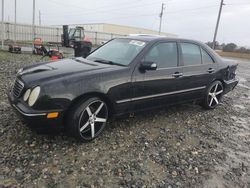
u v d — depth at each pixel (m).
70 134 3.94
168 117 5.59
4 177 3.11
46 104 3.59
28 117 3.55
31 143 3.87
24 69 4.41
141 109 4.74
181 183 3.34
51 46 25.86
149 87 4.67
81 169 3.40
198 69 5.64
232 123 5.71
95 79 3.98
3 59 13.43
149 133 4.66
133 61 4.52
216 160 3.99
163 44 5.07
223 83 6.43
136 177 3.36
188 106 6.56
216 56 6.25
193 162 3.86
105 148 3.97
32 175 3.19
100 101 4.09
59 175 3.24
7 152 3.59
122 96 4.32
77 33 25.91
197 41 5.87
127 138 4.38
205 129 5.18
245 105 7.40
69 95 3.71
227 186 3.39
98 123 4.23
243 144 4.69
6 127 4.28
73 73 3.95
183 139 4.60
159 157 3.89
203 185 3.35
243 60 37.12
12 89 4.25
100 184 3.15
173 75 5.06
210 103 6.28
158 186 3.23
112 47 5.21
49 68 4.16
